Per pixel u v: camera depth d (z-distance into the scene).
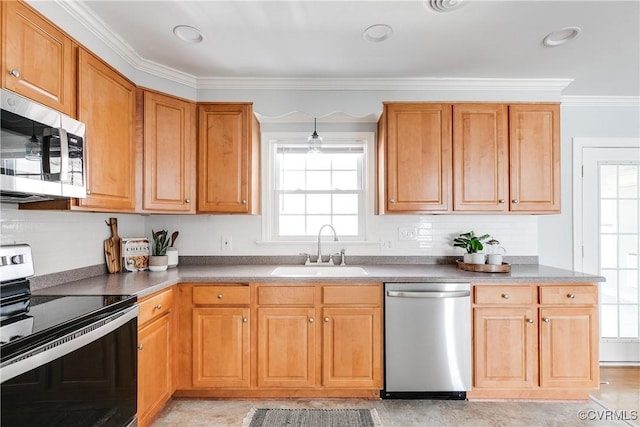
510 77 2.58
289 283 2.28
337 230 3.04
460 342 2.24
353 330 2.26
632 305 3.02
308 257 2.87
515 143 2.59
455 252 2.91
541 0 1.70
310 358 2.26
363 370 2.26
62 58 1.63
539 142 2.60
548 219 3.03
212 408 2.21
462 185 2.58
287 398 2.32
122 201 2.09
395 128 2.60
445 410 2.19
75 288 1.86
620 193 3.05
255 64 2.38
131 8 1.75
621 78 2.63
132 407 1.66
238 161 2.58
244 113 2.59
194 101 2.57
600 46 2.14
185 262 2.88
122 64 2.12
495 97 2.62
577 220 3.03
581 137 3.04
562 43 2.11
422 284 2.26
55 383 1.18
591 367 2.25
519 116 2.60
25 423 1.06
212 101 2.59
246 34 2.01
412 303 2.25
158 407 2.02
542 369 2.25
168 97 2.42
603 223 3.04
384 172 2.61
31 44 1.45
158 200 2.34
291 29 1.95
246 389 2.29
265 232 2.92
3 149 1.23
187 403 2.26
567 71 2.49
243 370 2.26
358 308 2.27
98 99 1.88
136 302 1.73
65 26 1.65
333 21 1.88
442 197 2.58
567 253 3.02
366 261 2.91
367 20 1.87
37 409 1.11
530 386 2.25
